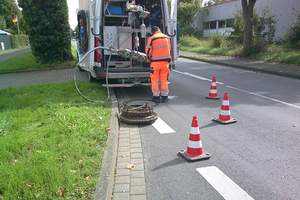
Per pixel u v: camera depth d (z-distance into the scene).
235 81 9.80
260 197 2.82
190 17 31.25
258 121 5.25
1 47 35.91
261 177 3.21
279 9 20.20
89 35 7.42
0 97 6.71
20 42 45.22
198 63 15.77
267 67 12.58
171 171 3.38
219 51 19.34
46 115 5.14
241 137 4.45
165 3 7.18
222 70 12.77
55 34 14.39
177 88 8.50
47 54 14.63
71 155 3.35
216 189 2.98
